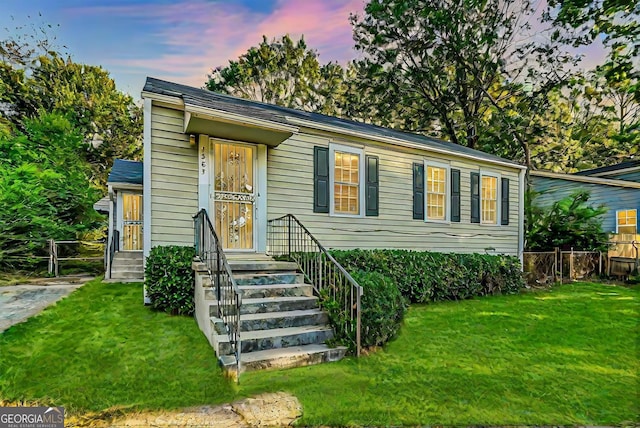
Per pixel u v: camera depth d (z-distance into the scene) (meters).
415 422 3.01
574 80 17.81
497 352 4.76
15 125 19.19
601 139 20.66
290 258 6.65
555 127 21.95
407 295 8.07
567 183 15.37
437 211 10.51
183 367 3.90
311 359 4.21
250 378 3.74
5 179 10.71
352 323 4.66
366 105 23.48
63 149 14.34
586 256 12.77
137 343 4.52
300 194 8.04
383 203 9.40
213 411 3.09
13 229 10.68
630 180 14.84
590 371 4.16
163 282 5.82
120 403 3.18
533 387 3.72
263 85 28.50
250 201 7.30
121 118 23.72
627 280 11.94
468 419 3.07
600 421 3.08
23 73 20.33
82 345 4.40
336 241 8.54
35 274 10.57
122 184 9.27
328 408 3.20
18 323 5.14
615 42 13.80
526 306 7.91
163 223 6.43
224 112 5.95
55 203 12.43
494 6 18.44
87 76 22.86
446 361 4.40
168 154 6.51
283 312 5.04
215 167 6.94
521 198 12.53
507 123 17.86
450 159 10.75
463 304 8.14
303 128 8.15
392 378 3.86
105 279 9.13
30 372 3.68
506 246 12.03
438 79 20.94
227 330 4.34
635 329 5.95
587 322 6.43
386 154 9.52
